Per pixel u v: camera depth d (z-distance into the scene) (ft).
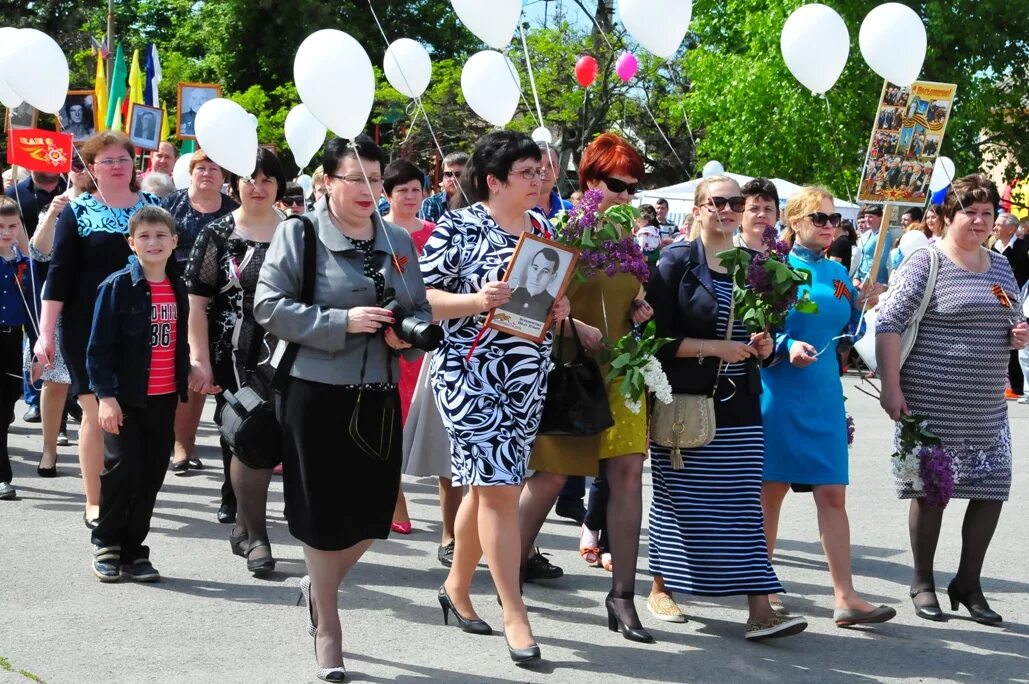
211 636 19.70
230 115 24.68
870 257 60.90
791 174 101.19
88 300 24.88
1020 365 55.11
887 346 21.80
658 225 64.39
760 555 20.45
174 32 162.30
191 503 29.48
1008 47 103.65
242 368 25.13
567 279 18.85
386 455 17.75
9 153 34.94
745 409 20.76
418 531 27.66
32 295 30.30
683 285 20.72
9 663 17.99
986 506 22.04
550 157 24.00
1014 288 22.25
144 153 58.49
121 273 22.07
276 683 17.57
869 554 26.66
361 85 18.78
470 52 143.43
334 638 17.85
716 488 20.63
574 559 25.66
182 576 23.22
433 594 22.71
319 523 17.54
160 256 22.22
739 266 20.12
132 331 21.94
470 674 18.33
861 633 21.18
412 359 18.21
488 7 22.07
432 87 102.32
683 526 20.67
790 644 20.42
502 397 19.01
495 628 20.72
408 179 26.71
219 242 24.89
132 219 22.24
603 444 20.51
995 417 22.06
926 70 102.37
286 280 17.65
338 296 17.65
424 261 19.31
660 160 131.85
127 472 22.27
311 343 17.20
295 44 142.72
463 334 19.15
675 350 20.36
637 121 109.19
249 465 19.61
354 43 19.08
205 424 41.11
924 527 22.17
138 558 22.86
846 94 97.04
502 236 19.36
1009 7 101.81
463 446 18.92
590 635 20.48
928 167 23.36
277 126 119.75
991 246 59.00
